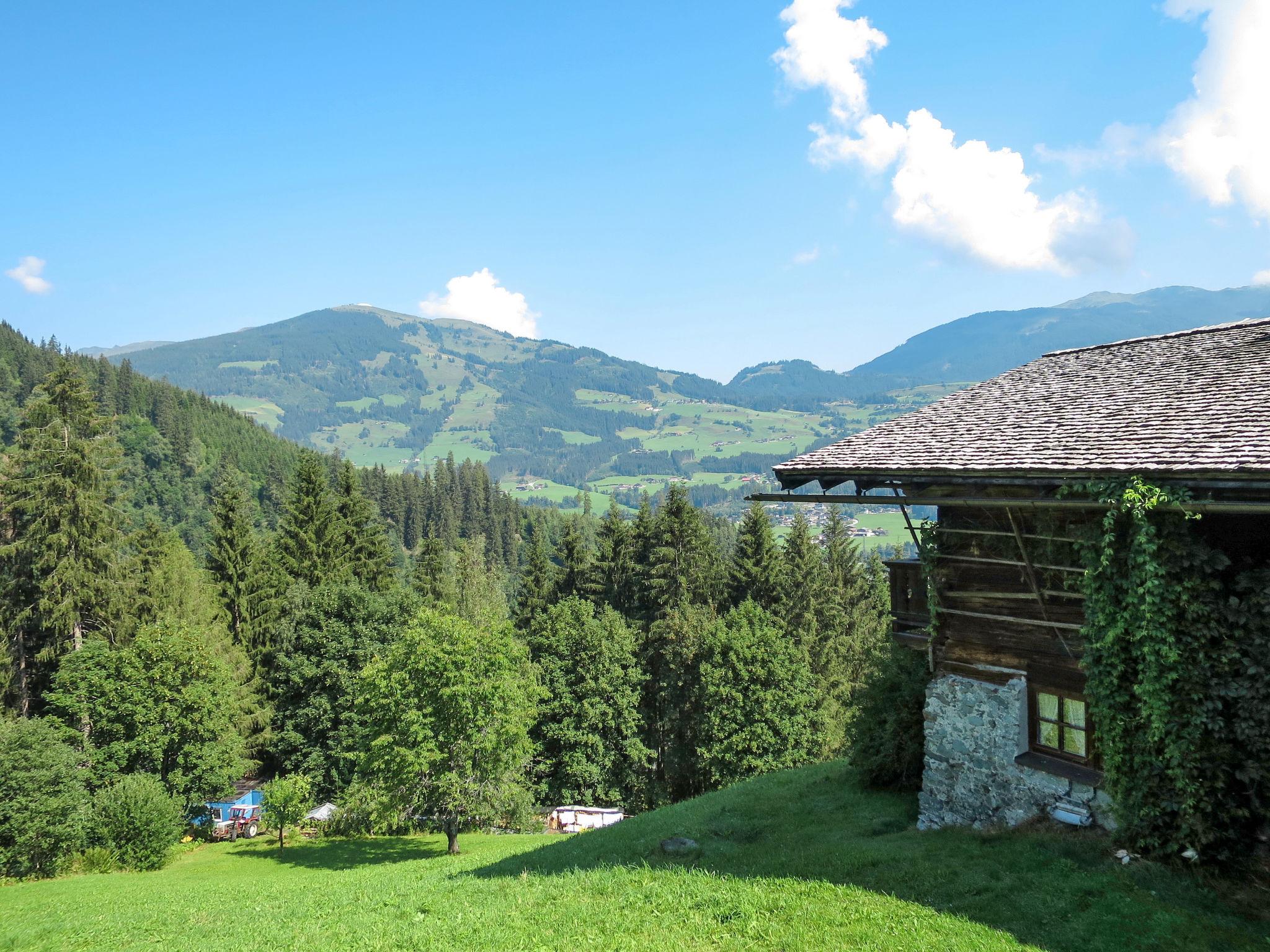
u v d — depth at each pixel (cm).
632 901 1144
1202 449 982
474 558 6794
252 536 5344
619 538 5906
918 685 1798
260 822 3888
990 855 1184
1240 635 977
